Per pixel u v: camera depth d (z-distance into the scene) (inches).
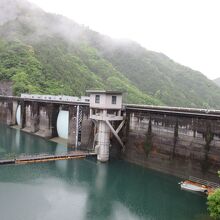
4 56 5777.6
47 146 2655.0
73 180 1707.7
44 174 1775.3
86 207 1371.8
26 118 3599.9
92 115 2133.4
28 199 1412.4
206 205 1433.3
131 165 2052.2
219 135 1568.7
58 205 1371.8
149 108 1972.2
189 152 1724.9
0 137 3058.6
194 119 1701.5
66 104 2787.9
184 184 1627.7
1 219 1203.2
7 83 5034.5
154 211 1368.1
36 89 4835.1
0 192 1467.8
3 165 1886.1
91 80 6368.1
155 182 1729.8
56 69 5954.7
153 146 1959.9
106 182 1707.7
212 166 1599.4
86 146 2487.7
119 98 2094.0
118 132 2206.0
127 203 1443.2
